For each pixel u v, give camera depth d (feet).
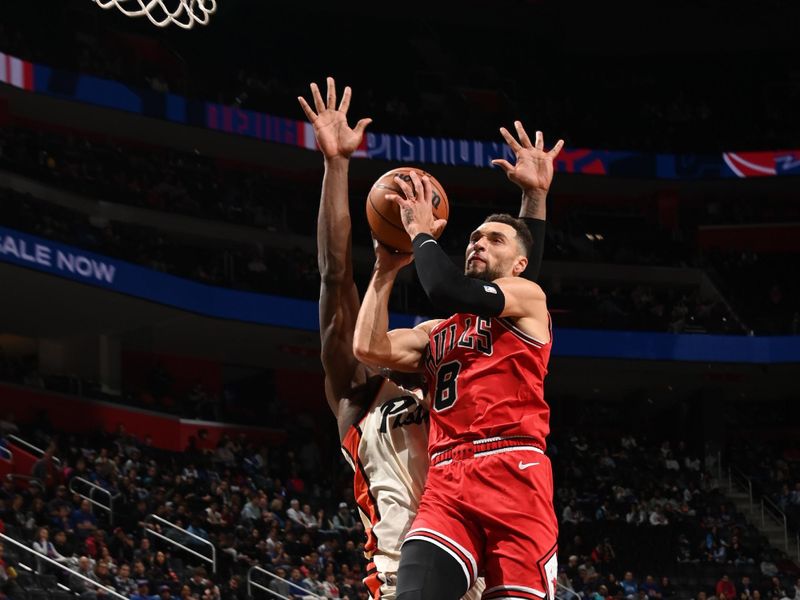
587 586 70.38
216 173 95.35
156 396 86.79
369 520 14.34
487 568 12.85
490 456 12.92
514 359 13.12
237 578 56.85
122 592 49.85
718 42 116.37
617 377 100.73
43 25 86.07
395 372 14.69
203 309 82.17
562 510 83.97
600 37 117.29
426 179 13.99
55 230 73.82
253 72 101.24
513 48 115.75
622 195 109.81
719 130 109.40
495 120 107.14
